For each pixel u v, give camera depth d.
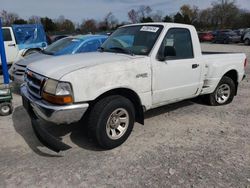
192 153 3.90
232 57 6.01
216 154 3.87
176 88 4.73
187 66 4.82
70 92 3.49
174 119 5.25
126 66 3.94
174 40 4.64
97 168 3.53
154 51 4.30
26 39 11.80
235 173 3.40
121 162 3.67
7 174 3.40
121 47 4.69
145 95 4.25
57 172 3.44
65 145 3.64
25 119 5.28
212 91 5.76
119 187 3.14
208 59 5.38
